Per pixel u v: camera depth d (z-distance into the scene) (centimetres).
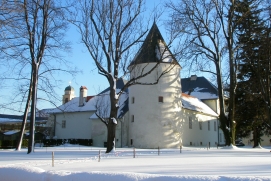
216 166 1389
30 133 2667
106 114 4697
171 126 4119
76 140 5038
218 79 3700
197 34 3700
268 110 3747
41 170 894
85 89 5588
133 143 4175
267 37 3678
